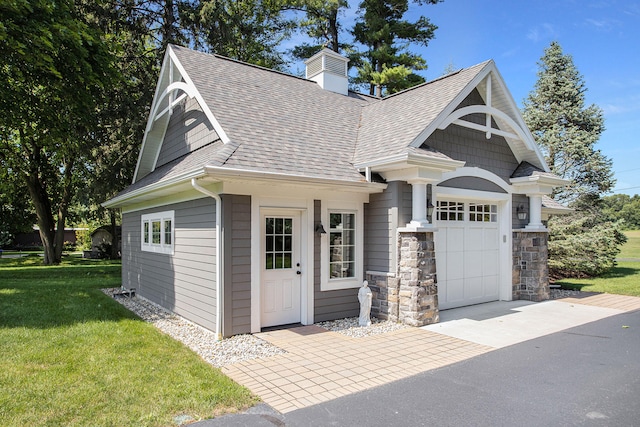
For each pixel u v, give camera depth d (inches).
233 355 227.3
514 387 183.9
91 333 268.8
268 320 287.4
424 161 284.4
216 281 269.3
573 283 535.2
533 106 748.6
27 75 432.5
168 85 425.1
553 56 733.3
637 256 1046.4
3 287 488.1
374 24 807.7
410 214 309.7
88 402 162.4
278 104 371.6
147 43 750.5
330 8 836.6
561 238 617.9
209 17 640.4
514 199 409.1
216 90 341.1
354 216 324.8
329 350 237.8
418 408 162.1
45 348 234.1
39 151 796.0
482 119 376.5
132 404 161.0
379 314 315.6
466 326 295.6
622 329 289.4
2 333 266.7
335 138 353.1
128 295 453.7
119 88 597.6
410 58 814.5
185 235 323.0
